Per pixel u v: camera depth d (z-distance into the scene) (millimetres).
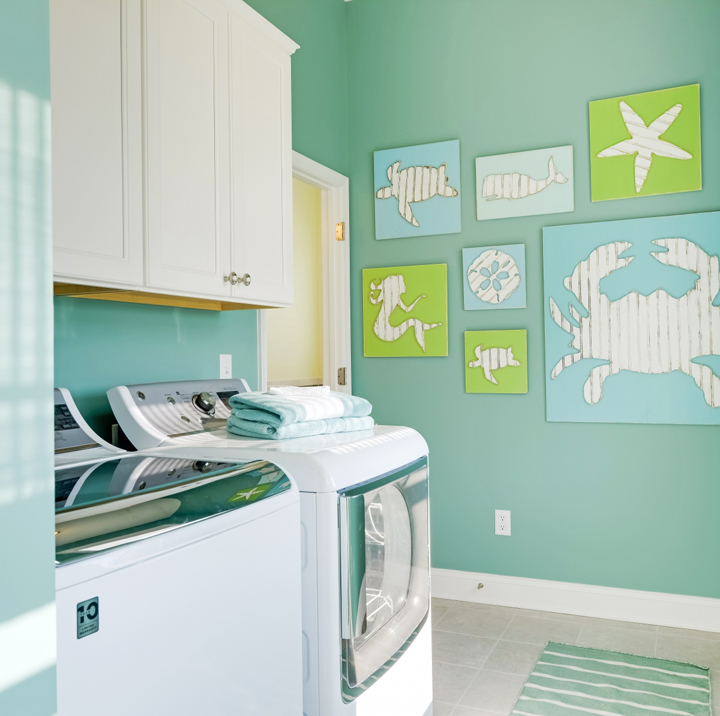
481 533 2992
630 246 2715
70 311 1747
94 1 1419
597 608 2787
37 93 625
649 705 2035
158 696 881
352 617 1368
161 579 892
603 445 2783
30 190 619
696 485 2650
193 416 1882
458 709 2035
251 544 1099
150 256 1567
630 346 2719
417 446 1800
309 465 1341
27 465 610
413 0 3121
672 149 2658
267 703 1141
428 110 3092
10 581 590
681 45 2662
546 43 2879
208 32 1789
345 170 3230
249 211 1969
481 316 2988
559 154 2838
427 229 3076
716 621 2617
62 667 740
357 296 3230
